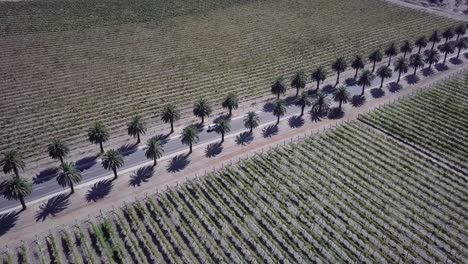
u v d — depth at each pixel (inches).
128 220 3189.0
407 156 3917.3
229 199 3353.8
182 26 7519.7
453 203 3324.3
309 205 3267.7
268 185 3511.3
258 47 6604.3
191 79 5526.6
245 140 4190.5
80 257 2874.0
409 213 3218.5
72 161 3875.5
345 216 3174.2
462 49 6471.5
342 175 3641.7
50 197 3420.3
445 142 4128.9
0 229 3102.9
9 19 7514.8
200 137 4237.2
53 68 5836.6
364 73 5007.4
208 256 2812.5
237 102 4613.7
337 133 4269.2
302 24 7652.6
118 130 4404.5
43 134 4323.3
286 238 2965.1
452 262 2785.4
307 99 4542.3
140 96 5098.4
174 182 3595.0
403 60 5310.0
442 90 5132.9
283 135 4279.0
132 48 6550.2
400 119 4527.6
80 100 4997.5
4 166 3481.8
